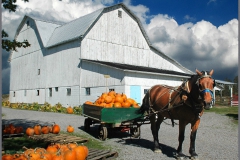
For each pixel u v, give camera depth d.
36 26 31.78
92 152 7.25
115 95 10.95
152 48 28.72
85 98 23.50
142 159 7.00
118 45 26.23
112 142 9.39
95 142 9.35
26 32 35.28
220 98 34.41
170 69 29.38
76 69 24.58
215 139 10.08
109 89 20.94
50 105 26.30
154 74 21.69
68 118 17.84
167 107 7.23
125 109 9.80
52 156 5.66
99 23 25.05
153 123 8.09
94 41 24.62
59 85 27.22
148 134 11.21
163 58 29.20
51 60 28.86
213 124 14.68
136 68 21.95
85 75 23.56
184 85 6.79
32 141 9.43
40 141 9.38
